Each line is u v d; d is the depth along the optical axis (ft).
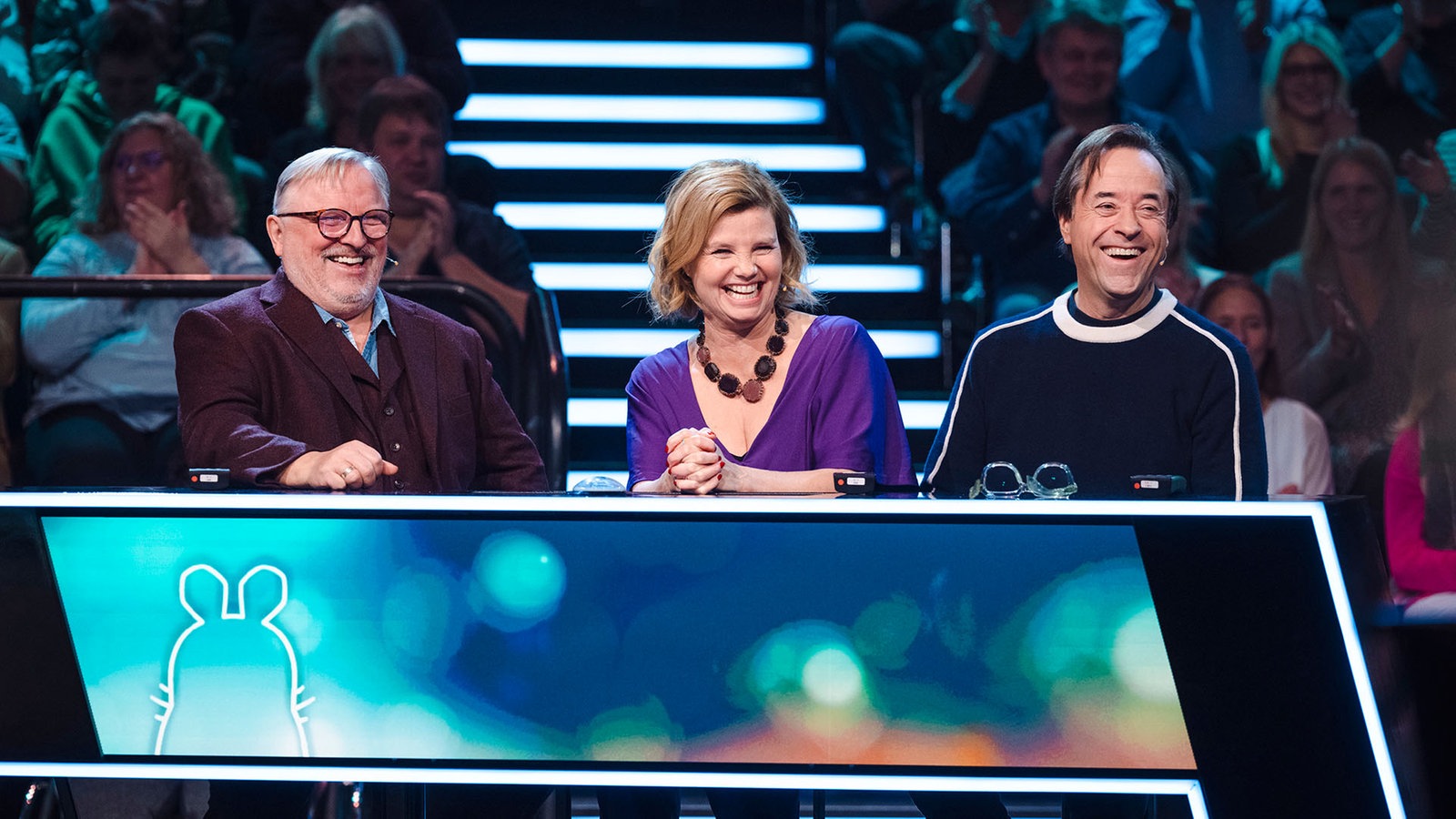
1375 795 14.66
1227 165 42.11
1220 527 14.85
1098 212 19.48
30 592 15.64
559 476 32.63
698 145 50.24
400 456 19.89
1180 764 15.05
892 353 44.91
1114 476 19.70
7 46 42.55
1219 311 37.76
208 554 15.60
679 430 20.29
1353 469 38.83
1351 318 39.60
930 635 15.20
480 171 42.65
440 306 38.68
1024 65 44.96
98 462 36.37
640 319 46.11
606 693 15.38
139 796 26.18
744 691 15.30
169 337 37.06
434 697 15.46
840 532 15.24
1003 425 20.40
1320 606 14.70
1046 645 15.11
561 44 53.98
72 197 41.11
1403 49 42.60
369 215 19.60
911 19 48.11
